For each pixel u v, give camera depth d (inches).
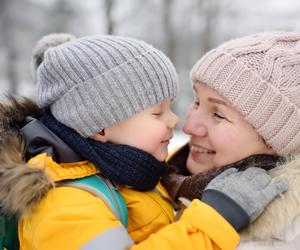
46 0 416.5
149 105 43.2
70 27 389.1
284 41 44.3
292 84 41.5
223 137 43.2
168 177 49.0
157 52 45.2
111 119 41.9
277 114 41.3
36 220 37.5
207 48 324.5
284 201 38.3
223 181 38.7
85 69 41.9
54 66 42.8
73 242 36.3
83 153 41.1
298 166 40.6
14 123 42.9
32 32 399.2
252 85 41.5
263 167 42.4
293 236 38.0
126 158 41.5
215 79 42.9
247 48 42.9
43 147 40.2
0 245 40.1
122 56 42.6
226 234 35.7
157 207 44.4
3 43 387.5
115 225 37.6
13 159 38.1
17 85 346.9
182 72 293.6
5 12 400.5
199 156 47.5
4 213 38.9
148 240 36.7
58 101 43.1
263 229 37.8
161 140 44.3
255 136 42.9
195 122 45.9
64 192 38.7
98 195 39.9
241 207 36.6
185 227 36.4
